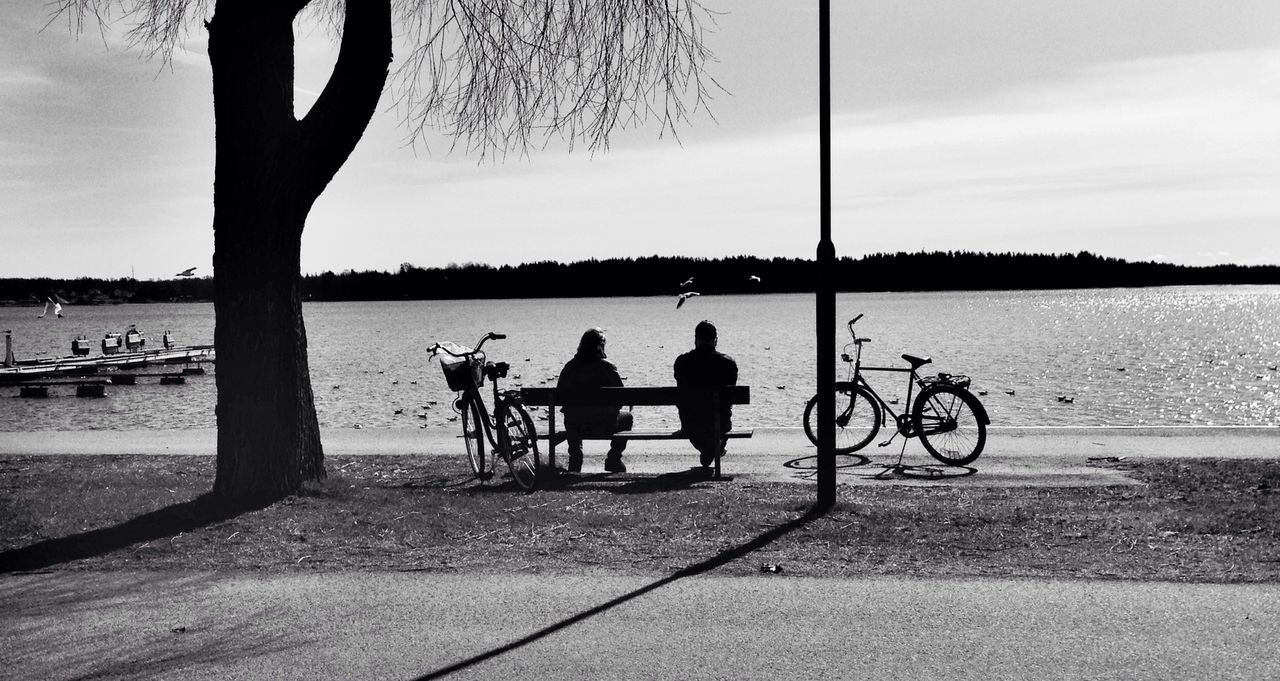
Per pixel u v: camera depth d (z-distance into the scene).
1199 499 8.73
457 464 11.44
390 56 8.59
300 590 6.20
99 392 36.81
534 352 70.62
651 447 12.77
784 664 4.95
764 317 165.25
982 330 99.38
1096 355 60.25
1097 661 4.92
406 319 187.62
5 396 37.56
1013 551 6.96
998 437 12.81
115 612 5.82
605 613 5.71
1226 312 166.00
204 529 7.76
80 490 9.62
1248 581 6.12
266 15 8.58
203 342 98.06
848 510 8.30
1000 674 4.79
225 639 5.37
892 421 17.31
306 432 9.15
